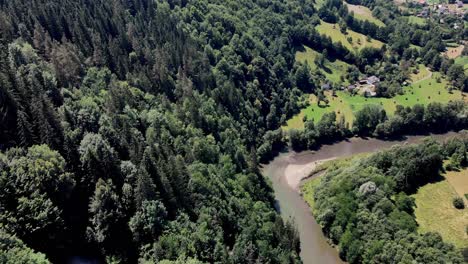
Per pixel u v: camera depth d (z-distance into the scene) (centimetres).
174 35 19912
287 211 16375
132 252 9300
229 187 13300
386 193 14025
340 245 13800
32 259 7050
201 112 16100
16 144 9762
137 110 14125
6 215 8031
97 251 9194
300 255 14112
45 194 8588
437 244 11756
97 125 11356
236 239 11181
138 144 11200
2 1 16362
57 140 9950
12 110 10206
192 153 13100
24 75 11512
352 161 17775
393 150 15825
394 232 12688
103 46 16350
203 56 19762
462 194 13938
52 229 8538
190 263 8444
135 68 16850
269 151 19938
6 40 13750
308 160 19862
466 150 15825
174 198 10400
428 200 13862
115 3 19700
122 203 9675
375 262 12394
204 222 10288
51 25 16312
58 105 11650
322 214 14900
